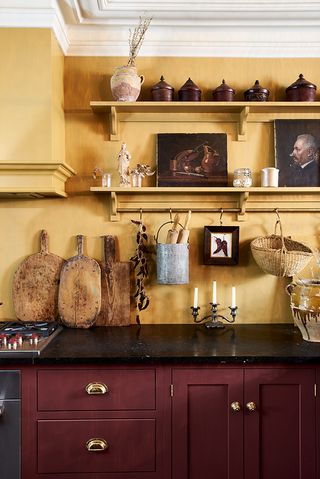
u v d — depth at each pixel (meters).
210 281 2.18
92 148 2.15
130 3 1.89
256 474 1.60
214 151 2.14
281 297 2.19
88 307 2.11
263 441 1.61
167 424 1.60
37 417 1.58
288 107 2.04
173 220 2.17
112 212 2.11
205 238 2.13
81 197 2.16
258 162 2.16
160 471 1.59
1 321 2.14
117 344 1.77
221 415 1.61
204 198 2.15
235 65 2.16
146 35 2.11
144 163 2.16
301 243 2.11
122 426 1.59
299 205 2.15
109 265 2.14
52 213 2.16
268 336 1.92
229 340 1.85
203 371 1.61
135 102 1.97
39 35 1.87
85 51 2.14
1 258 2.15
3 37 1.86
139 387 1.60
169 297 2.18
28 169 1.84
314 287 1.80
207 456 1.60
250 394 1.61
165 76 2.16
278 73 2.16
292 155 2.14
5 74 1.86
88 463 1.58
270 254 1.94
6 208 2.15
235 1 1.87
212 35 2.12
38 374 1.58
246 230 2.17
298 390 1.62
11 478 1.56
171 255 1.96
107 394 1.59
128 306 2.14
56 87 1.96
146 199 2.15
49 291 2.14
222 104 1.99
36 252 2.16
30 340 1.74
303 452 1.61
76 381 1.59
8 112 1.86
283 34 2.12
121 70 1.98
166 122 2.15
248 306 2.18
